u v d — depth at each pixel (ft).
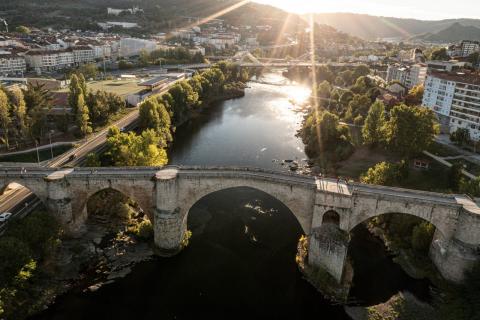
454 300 241.14
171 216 280.10
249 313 241.14
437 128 417.08
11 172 287.89
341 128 485.97
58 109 499.10
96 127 479.00
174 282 263.29
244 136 555.28
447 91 506.07
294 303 248.73
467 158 411.75
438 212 254.88
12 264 220.64
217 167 296.10
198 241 306.55
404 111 405.39
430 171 387.75
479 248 246.47
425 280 264.93
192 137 547.08
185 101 629.92
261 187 280.10
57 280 252.01
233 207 357.41
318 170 435.12
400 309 239.30
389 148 428.56
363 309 240.32
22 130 393.50
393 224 307.17
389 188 274.98
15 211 289.94
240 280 268.00
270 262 285.84
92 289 249.96
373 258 288.10
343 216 260.21
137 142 361.51
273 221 337.31
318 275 260.62
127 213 321.93
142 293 252.01
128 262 276.41
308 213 274.98
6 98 390.83
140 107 490.49
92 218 318.86
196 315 238.07
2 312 209.26
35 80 636.07
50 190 279.69
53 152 394.32
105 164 370.53
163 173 285.43
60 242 268.62
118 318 231.91
